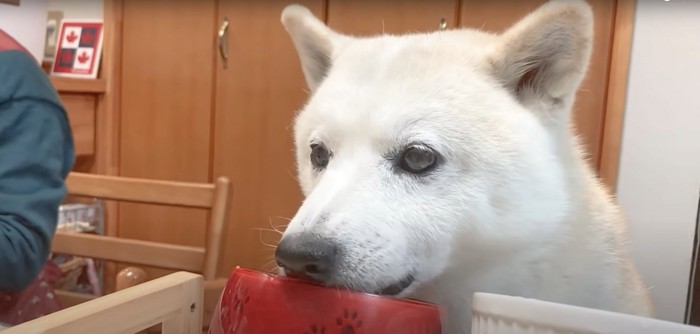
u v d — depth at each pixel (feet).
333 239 2.43
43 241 3.59
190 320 2.34
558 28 2.97
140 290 2.14
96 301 2.00
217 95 7.95
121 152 8.53
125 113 8.45
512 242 2.85
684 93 5.90
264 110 7.72
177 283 2.27
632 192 6.18
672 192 6.03
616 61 6.06
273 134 7.71
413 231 2.68
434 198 2.77
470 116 2.85
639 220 6.16
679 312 5.97
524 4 6.30
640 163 6.12
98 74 8.48
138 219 8.45
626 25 5.97
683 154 5.96
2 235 3.32
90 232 8.06
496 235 2.83
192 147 8.17
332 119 2.96
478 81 2.97
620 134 6.15
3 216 3.41
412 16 6.81
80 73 8.46
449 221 2.76
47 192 3.60
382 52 3.13
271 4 7.49
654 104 6.02
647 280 6.11
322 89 3.23
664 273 6.07
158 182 4.78
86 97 8.31
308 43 3.71
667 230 6.06
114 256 4.78
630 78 6.07
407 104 2.83
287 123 7.61
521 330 1.70
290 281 1.87
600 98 6.17
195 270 4.57
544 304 1.66
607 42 6.09
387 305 1.77
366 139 2.85
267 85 7.66
